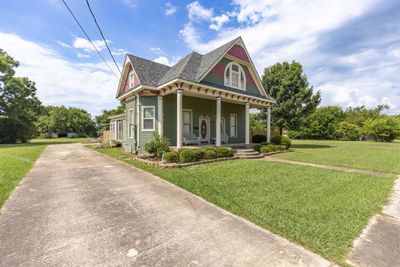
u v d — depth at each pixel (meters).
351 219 3.39
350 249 2.55
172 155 8.38
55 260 2.32
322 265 2.25
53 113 50.16
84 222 3.29
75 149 16.17
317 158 10.62
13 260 2.32
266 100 14.62
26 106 28.33
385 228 3.13
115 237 2.83
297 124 17.69
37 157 10.95
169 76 11.33
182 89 9.84
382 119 30.73
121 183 5.70
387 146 19.38
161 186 5.41
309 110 17.86
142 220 3.38
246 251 2.50
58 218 3.44
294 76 17.59
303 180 5.89
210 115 13.96
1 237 2.82
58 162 9.30
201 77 10.41
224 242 2.70
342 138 33.16
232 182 5.64
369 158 10.74
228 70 12.90
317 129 33.91
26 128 27.86
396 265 2.25
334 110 34.94
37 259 2.34
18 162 8.91
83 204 4.09
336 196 4.55
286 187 5.19
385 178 6.30
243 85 13.93
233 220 3.38
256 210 3.74
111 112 44.78
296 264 2.25
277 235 2.89
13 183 5.51
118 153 12.67
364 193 4.77
